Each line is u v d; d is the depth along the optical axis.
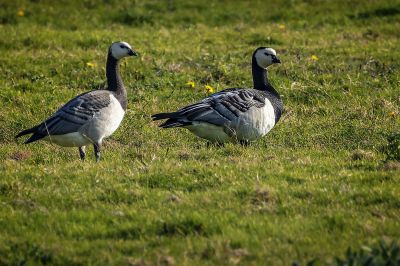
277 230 10.33
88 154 15.45
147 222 10.72
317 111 18.58
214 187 12.14
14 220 11.00
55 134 14.14
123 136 16.80
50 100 19.64
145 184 12.34
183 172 12.78
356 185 12.04
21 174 12.87
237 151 14.62
